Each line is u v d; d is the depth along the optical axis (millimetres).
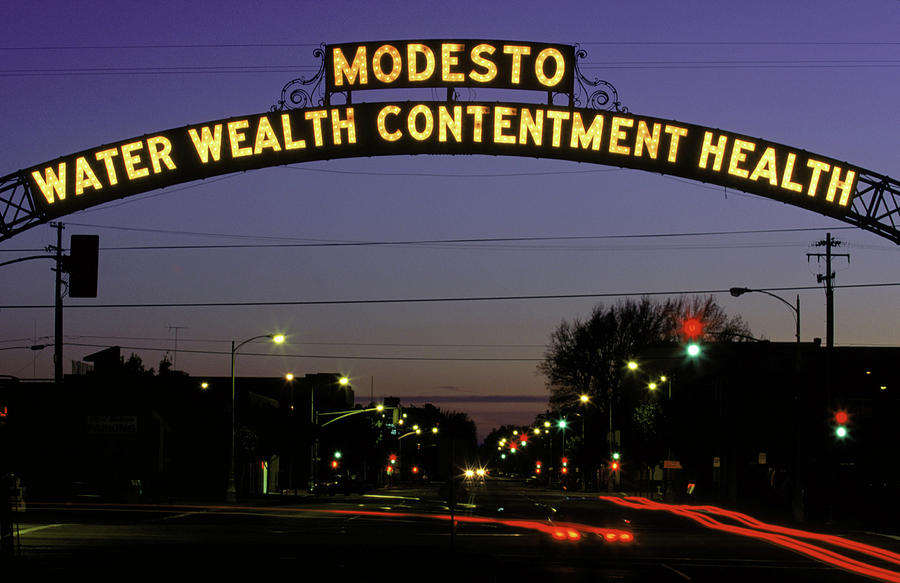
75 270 20922
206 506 52375
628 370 91875
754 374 66000
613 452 87375
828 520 47594
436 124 20953
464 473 21594
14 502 24969
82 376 68812
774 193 21281
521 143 20938
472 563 24531
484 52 20844
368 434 103438
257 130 21047
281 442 72375
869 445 56906
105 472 58719
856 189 21312
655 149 21016
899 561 28531
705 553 29266
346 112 21016
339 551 26953
